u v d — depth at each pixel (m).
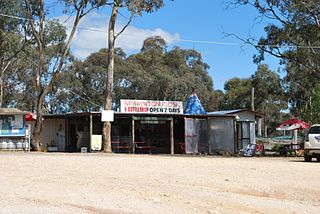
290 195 10.23
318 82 43.41
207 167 15.68
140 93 58.50
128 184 10.79
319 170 15.40
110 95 28.86
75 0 28.84
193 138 32.34
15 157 19.64
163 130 34.47
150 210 7.72
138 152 32.84
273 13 31.47
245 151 31.33
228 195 9.66
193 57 64.38
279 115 66.88
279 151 30.62
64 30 39.41
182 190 10.04
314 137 21.12
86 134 32.75
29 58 47.19
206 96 60.56
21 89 56.97
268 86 61.12
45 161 17.12
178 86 57.44
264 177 12.91
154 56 62.03
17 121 28.80
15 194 8.96
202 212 7.84
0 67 43.91
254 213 8.06
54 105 61.62
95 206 7.93
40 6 30.05
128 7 28.22
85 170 13.83
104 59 60.31
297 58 33.94
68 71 59.78
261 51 33.47
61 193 9.13
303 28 30.64
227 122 33.84
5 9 35.81
